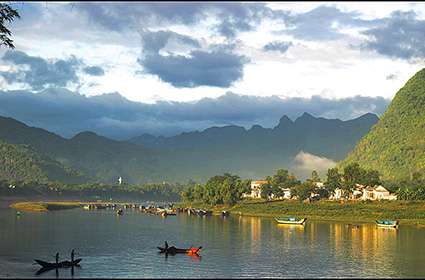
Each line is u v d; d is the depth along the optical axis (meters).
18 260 109.88
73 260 105.25
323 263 111.50
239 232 177.25
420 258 119.50
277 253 125.81
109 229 183.62
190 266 106.12
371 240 155.38
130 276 95.19
